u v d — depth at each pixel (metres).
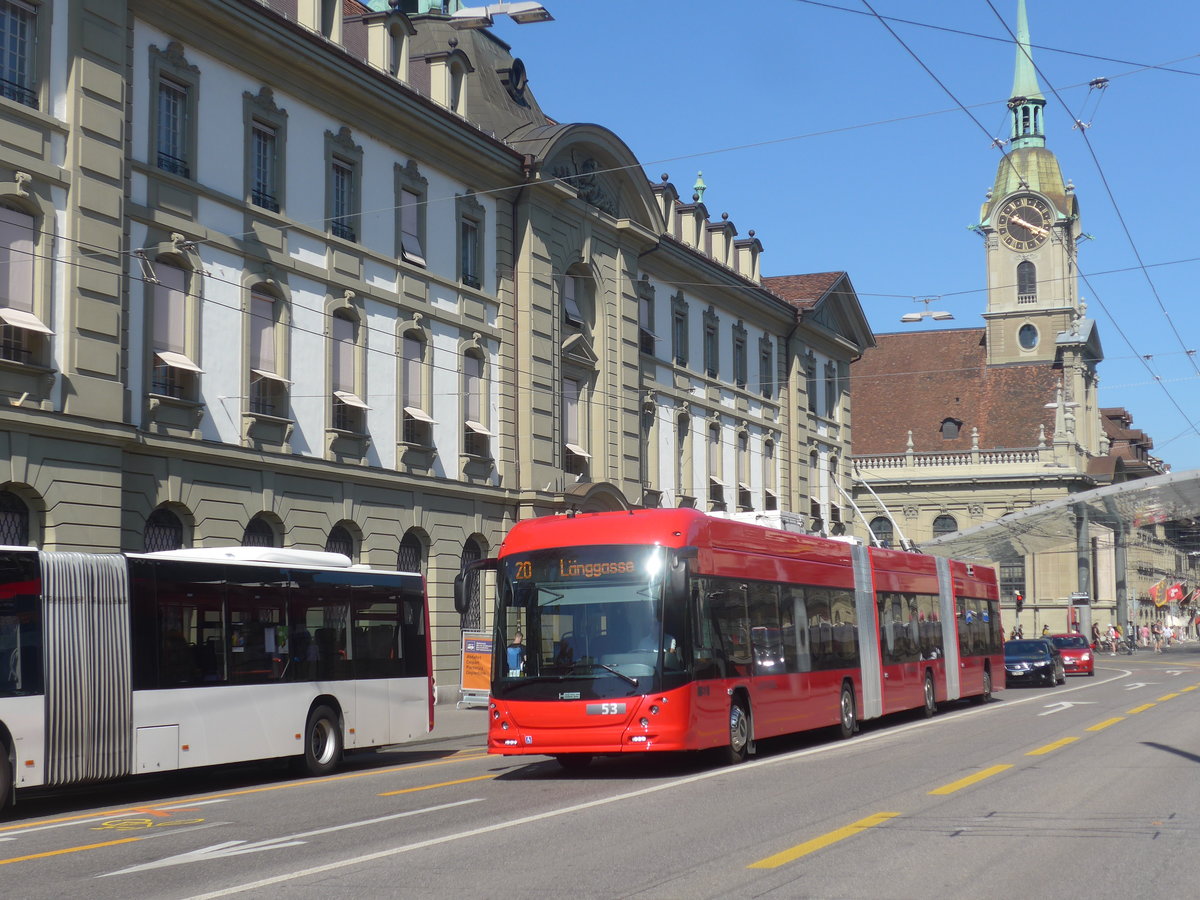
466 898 9.60
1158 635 92.06
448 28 37.81
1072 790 15.49
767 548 22.52
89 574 17.22
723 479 50.25
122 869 11.37
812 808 14.22
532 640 18.92
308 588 21.05
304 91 29.72
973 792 15.37
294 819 14.53
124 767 17.30
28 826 14.82
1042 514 71.00
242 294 27.72
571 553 19.17
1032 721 27.50
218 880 10.59
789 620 23.03
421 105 33.00
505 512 36.81
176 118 26.44
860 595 27.05
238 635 19.53
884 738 24.39
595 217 40.72
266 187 28.80
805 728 23.06
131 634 17.69
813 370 59.62
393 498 32.28
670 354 46.41
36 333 22.89
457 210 35.22
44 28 23.27
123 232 24.72
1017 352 96.06
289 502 28.80
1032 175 96.56
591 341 41.19
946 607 33.34
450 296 34.72
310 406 29.59
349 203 31.27
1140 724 25.92
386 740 22.42
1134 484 64.50
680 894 9.59
